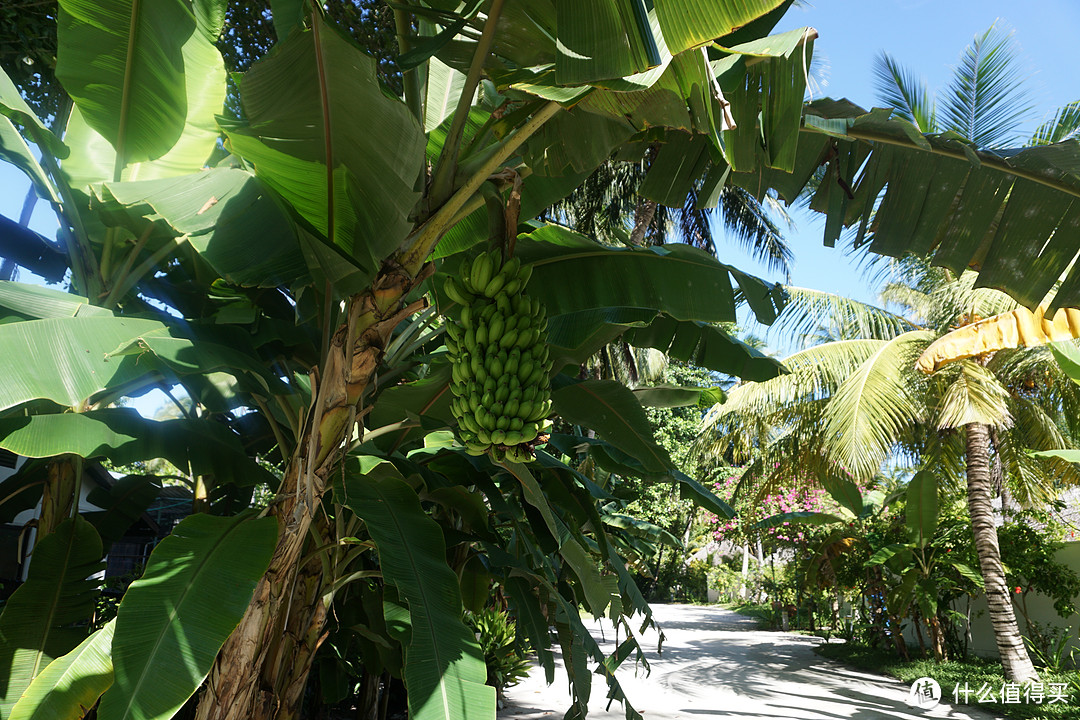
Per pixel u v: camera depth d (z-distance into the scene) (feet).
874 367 34.65
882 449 32.76
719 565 120.16
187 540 8.95
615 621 15.83
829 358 38.58
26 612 11.43
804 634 68.44
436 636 8.78
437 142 12.53
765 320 13.61
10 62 17.04
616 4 6.08
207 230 9.39
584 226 51.93
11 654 10.89
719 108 7.15
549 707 31.40
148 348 9.32
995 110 26.91
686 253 12.92
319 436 9.66
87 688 9.03
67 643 11.35
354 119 7.72
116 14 8.62
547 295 12.96
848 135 10.46
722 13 5.82
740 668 45.34
